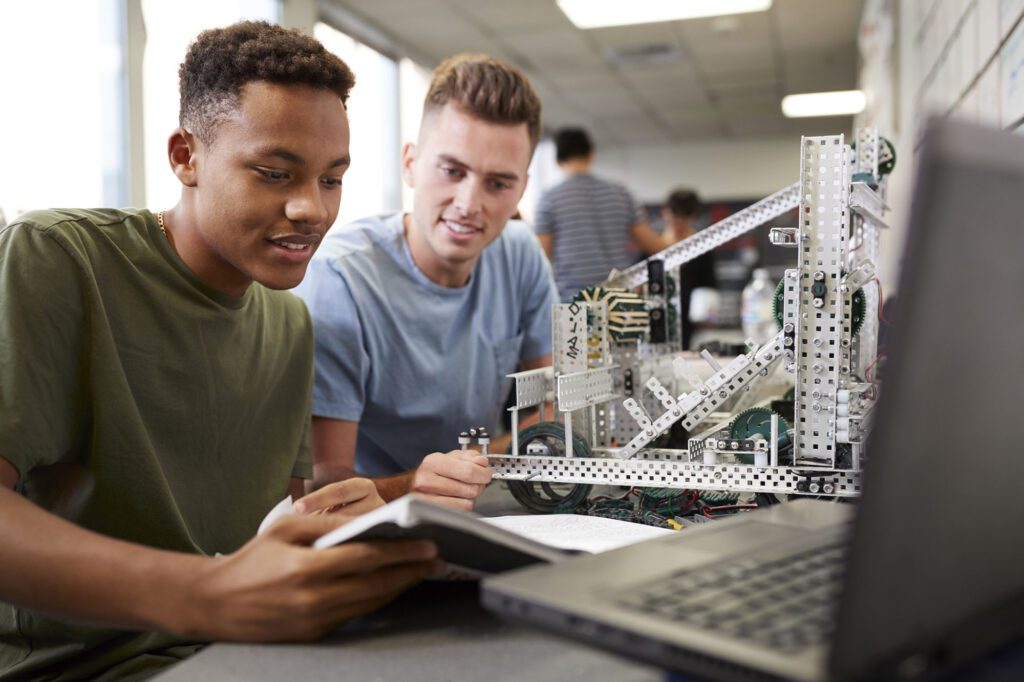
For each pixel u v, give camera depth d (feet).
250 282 3.68
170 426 3.48
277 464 3.96
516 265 5.93
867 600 1.18
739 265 30.07
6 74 9.38
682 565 1.90
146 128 11.78
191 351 3.51
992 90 5.81
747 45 21.04
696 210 20.16
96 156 11.15
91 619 2.24
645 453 4.13
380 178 20.59
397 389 5.16
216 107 3.25
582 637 1.60
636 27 19.45
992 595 1.42
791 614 1.57
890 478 1.17
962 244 1.19
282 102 3.20
